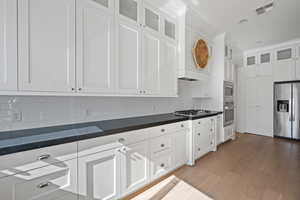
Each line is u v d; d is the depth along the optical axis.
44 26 1.28
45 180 1.14
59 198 1.20
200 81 3.61
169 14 2.50
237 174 2.28
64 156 1.22
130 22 1.91
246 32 3.55
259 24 3.16
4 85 1.13
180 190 1.89
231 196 1.78
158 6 2.29
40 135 1.28
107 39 1.69
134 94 1.98
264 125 4.64
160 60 2.34
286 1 2.39
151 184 2.00
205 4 2.45
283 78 4.25
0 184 0.97
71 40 1.43
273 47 4.44
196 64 2.96
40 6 1.26
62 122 1.72
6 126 1.40
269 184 2.02
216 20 2.97
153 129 1.94
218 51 3.71
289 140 4.11
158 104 2.85
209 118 3.08
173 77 2.57
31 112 1.52
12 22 1.14
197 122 2.70
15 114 1.44
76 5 1.45
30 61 1.22
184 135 2.48
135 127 1.71
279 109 4.37
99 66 1.63
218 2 2.40
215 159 2.84
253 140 4.14
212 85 3.83
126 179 1.65
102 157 1.44
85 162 1.34
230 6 2.51
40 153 1.11
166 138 2.13
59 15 1.36
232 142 3.96
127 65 1.90
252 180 2.12
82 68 1.51
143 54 2.08
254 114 4.86
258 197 1.76
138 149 1.76
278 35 3.73
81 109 1.86
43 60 1.28
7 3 1.12
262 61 4.67
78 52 1.48
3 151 0.96
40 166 1.11
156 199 1.72
